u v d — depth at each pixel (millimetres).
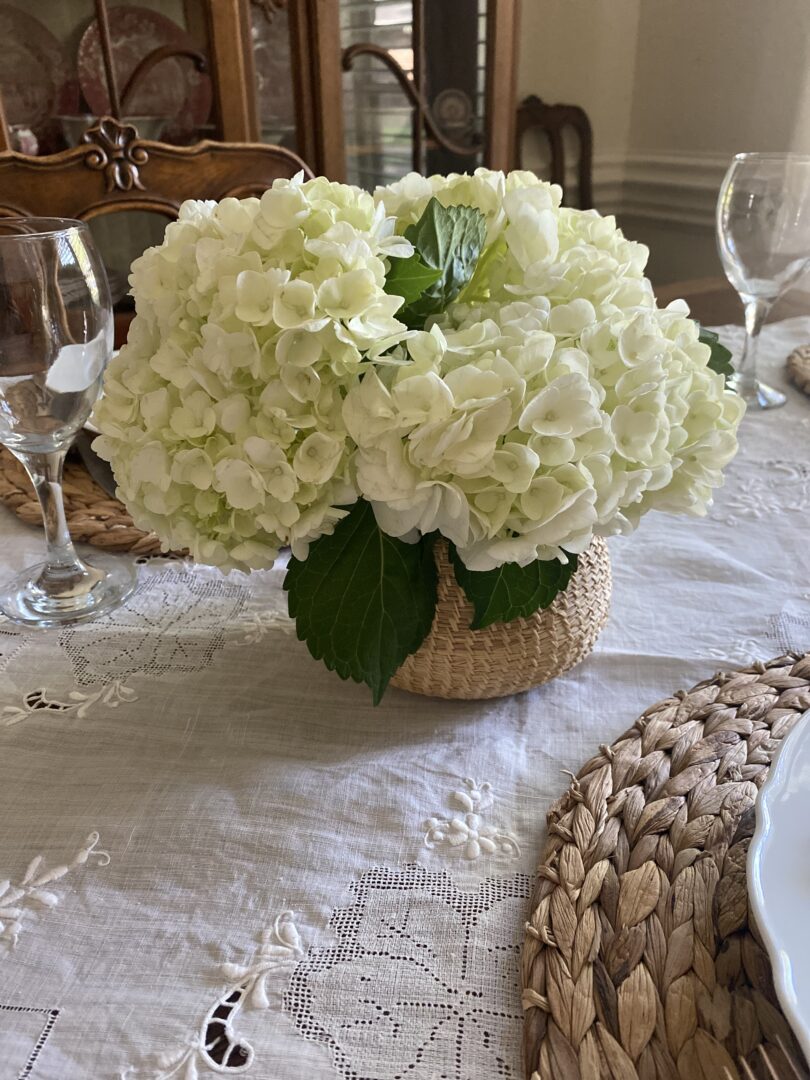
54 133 1302
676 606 579
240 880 383
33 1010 328
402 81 1564
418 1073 304
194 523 424
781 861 299
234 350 372
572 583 460
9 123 1247
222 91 1403
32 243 490
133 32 1316
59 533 604
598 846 363
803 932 276
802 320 1104
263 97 1462
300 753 458
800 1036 239
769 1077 275
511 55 1648
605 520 386
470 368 354
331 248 364
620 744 420
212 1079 303
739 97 1832
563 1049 291
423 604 417
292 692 504
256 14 1398
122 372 438
